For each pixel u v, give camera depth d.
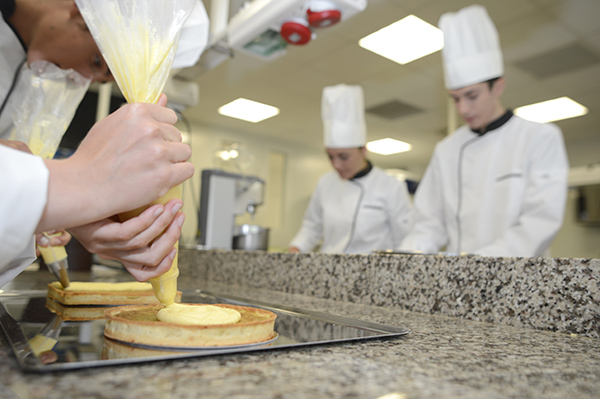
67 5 0.75
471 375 0.36
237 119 5.14
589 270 0.58
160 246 0.45
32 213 0.36
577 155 5.28
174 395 0.28
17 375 0.30
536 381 0.35
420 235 1.81
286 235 5.95
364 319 0.68
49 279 1.35
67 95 0.85
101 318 0.60
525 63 3.43
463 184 1.79
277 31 1.69
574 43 3.13
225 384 0.30
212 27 1.71
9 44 0.78
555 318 0.61
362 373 0.35
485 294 0.70
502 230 1.60
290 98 4.36
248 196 2.26
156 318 0.49
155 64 0.48
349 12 1.54
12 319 0.56
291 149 6.09
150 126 0.40
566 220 4.70
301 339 0.47
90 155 0.40
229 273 1.35
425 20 2.95
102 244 0.45
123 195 0.40
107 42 0.48
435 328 0.61
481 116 1.73
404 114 4.64
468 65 1.67
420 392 0.30
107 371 0.32
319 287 1.01
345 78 3.83
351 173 2.48
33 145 0.82
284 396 0.28
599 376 0.37
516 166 1.62
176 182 0.42
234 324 0.42
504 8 2.78
